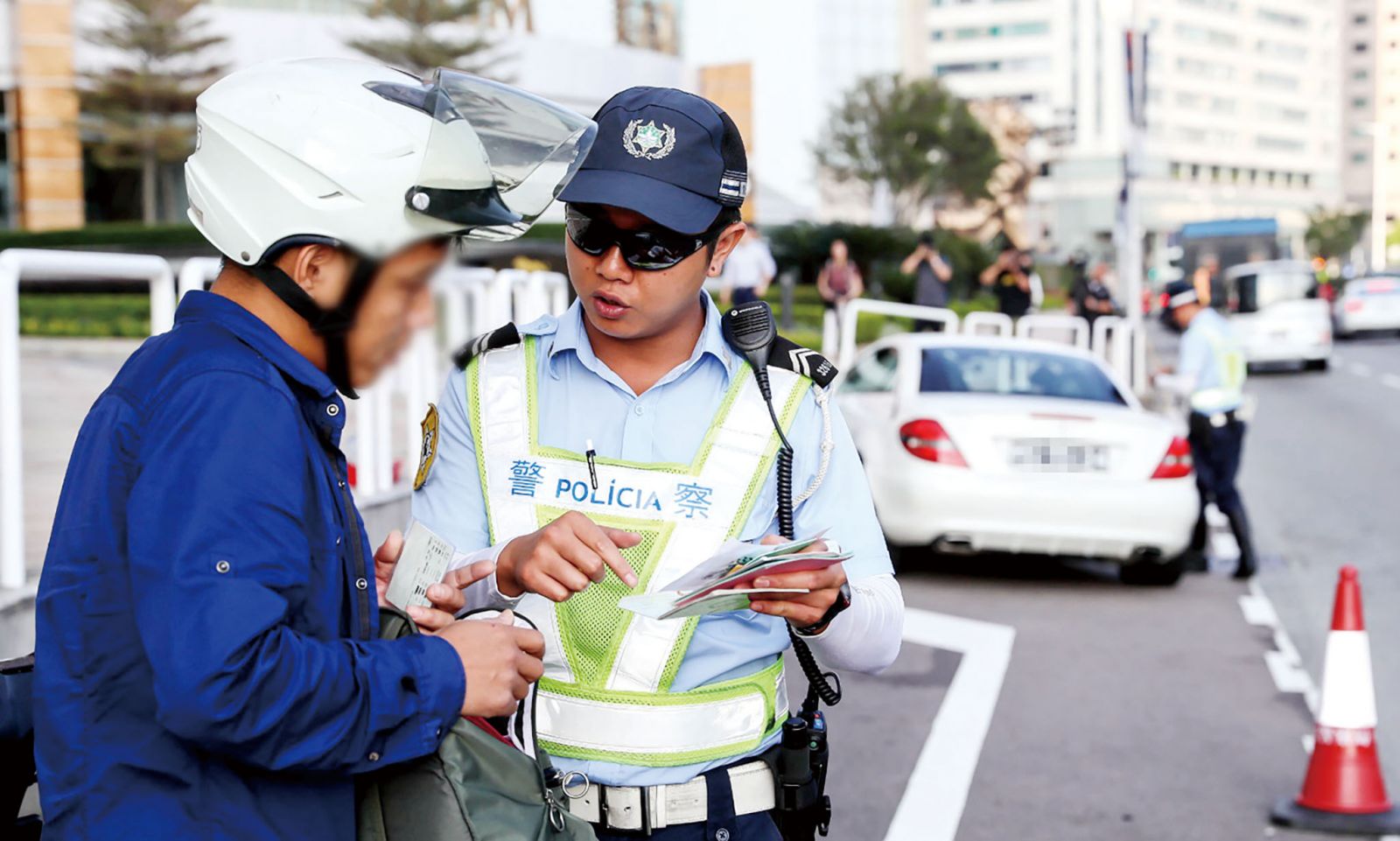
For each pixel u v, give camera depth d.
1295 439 16.58
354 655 1.59
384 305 1.66
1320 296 27.31
